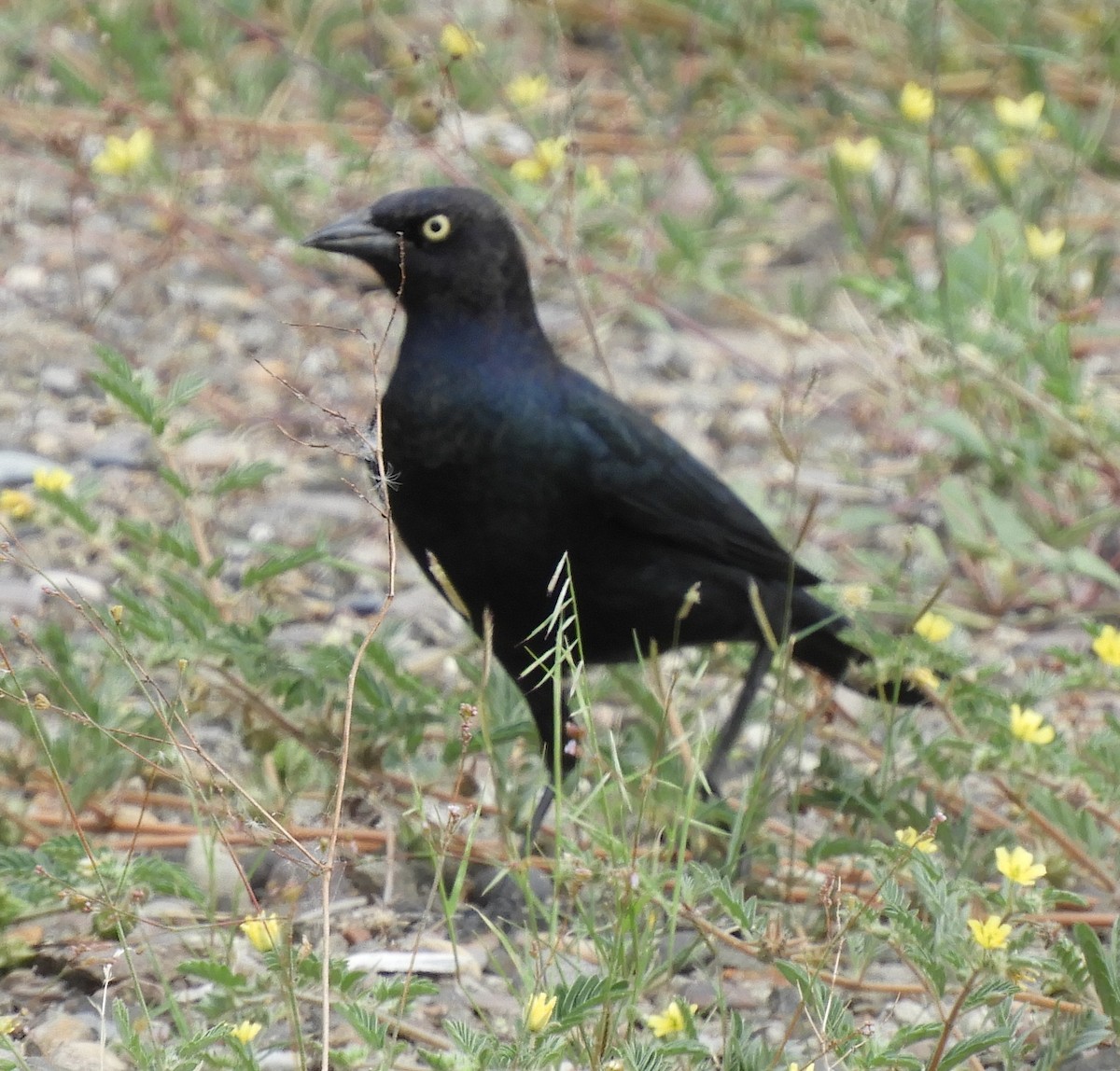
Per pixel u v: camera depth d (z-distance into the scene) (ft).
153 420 31.99
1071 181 49.29
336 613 38.60
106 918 25.82
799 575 32.24
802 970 22.88
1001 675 37.76
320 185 54.24
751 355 50.21
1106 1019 23.39
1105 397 45.37
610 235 51.06
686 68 55.77
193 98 56.59
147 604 33.27
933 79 42.06
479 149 53.01
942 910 23.47
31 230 53.57
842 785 29.48
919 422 43.50
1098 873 29.12
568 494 30.04
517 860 26.78
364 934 27.71
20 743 30.89
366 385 46.65
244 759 32.24
